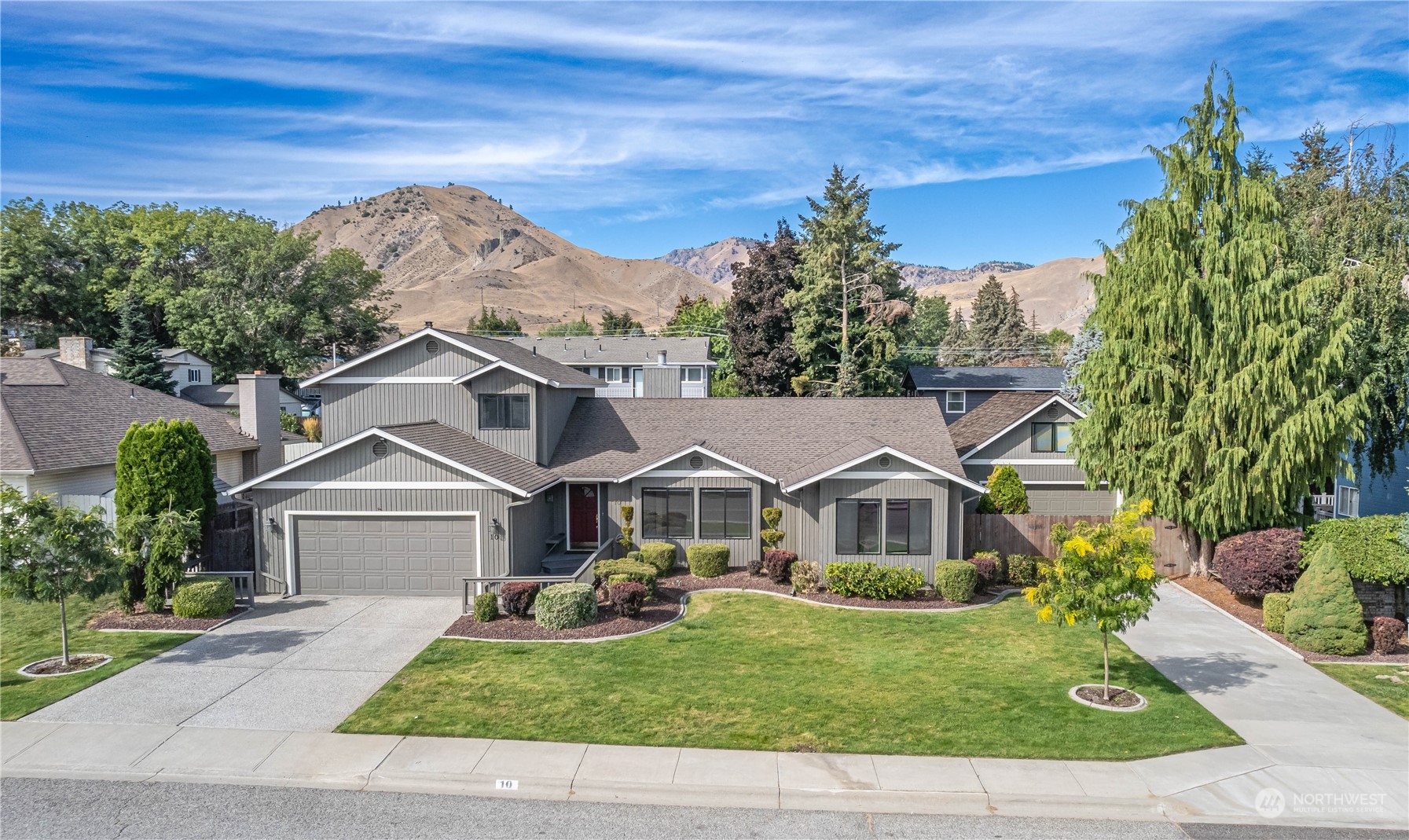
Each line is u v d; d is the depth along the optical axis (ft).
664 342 189.37
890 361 158.40
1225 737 40.32
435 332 79.56
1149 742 39.70
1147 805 34.01
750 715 42.78
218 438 100.83
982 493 68.18
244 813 33.68
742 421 87.15
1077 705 44.34
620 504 76.69
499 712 43.14
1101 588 43.39
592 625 58.03
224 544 68.64
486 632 56.54
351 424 81.35
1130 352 67.67
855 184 164.35
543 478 74.28
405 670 49.37
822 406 89.25
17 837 31.81
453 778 36.17
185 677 48.26
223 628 58.08
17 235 179.42
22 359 100.01
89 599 51.08
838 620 60.49
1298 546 60.29
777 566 69.56
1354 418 60.75
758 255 167.73
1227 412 62.59
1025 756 38.19
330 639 55.57
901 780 35.78
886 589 65.16
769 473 75.82
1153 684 47.65
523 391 78.13
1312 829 32.42
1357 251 70.44
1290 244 68.39
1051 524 74.59
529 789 35.58
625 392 182.39
